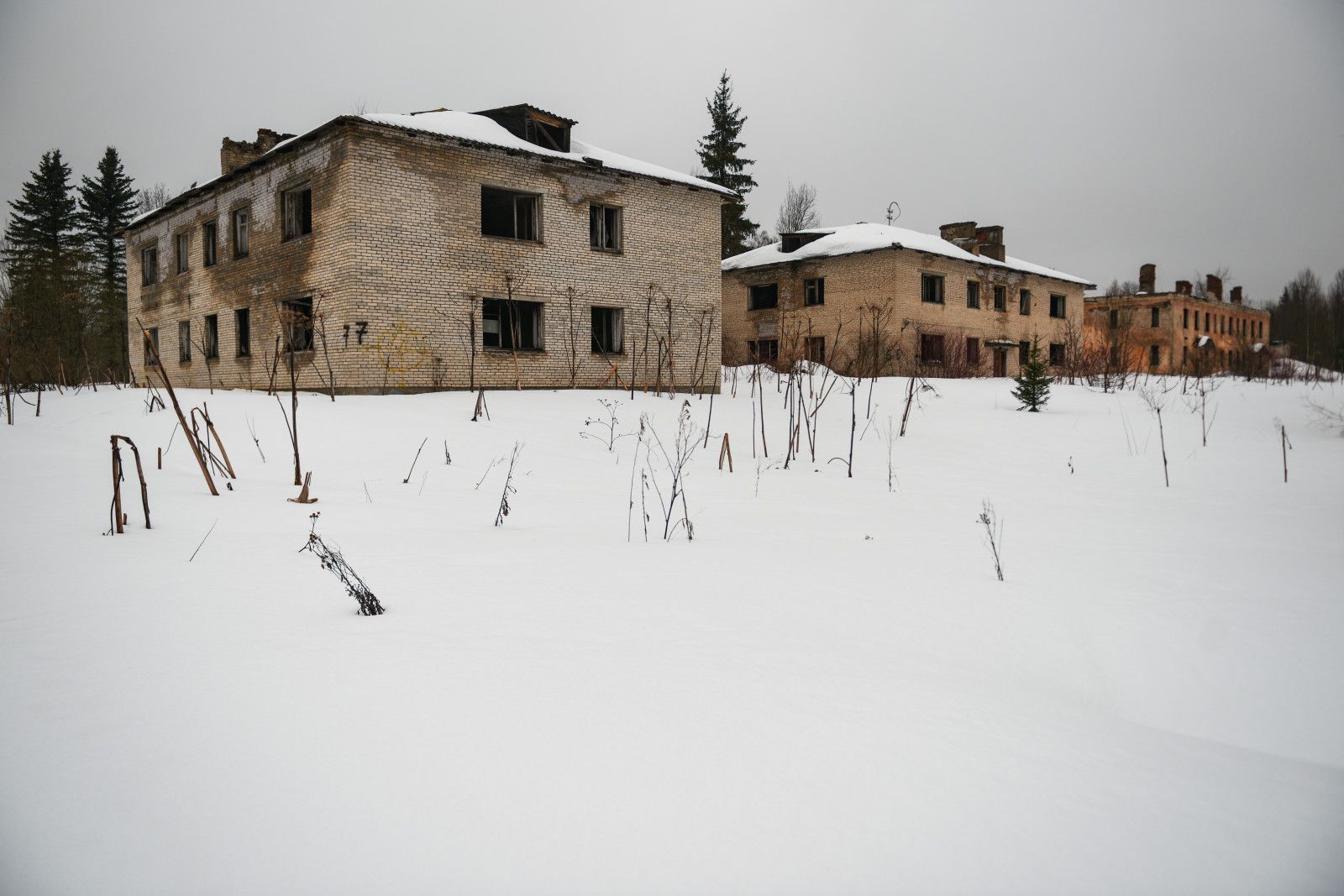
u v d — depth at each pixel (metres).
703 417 13.43
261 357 16.52
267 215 16.11
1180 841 1.80
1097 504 7.24
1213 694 2.88
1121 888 1.62
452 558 4.46
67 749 2.09
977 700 2.57
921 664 2.92
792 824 1.80
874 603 3.73
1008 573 4.44
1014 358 29.47
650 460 9.64
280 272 15.80
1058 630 3.42
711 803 1.87
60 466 7.52
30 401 13.20
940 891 1.59
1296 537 5.66
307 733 2.18
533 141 17.17
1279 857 1.75
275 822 1.78
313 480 7.44
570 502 6.89
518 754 2.07
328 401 12.45
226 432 9.61
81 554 4.35
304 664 2.70
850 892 1.58
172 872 1.62
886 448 11.05
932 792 1.96
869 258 25.08
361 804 1.84
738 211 36.47
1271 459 9.86
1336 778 2.20
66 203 37.06
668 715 2.33
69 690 2.47
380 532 5.27
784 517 6.39
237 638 2.98
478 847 1.69
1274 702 2.81
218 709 2.34
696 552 4.86
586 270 16.89
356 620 3.23
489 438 10.14
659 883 1.59
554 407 13.08
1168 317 40.88
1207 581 4.27
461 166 15.14
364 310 14.03
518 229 16.86
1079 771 2.12
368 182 14.05
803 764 2.06
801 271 26.89
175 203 18.81
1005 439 11.61
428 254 14.76
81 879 1.59
